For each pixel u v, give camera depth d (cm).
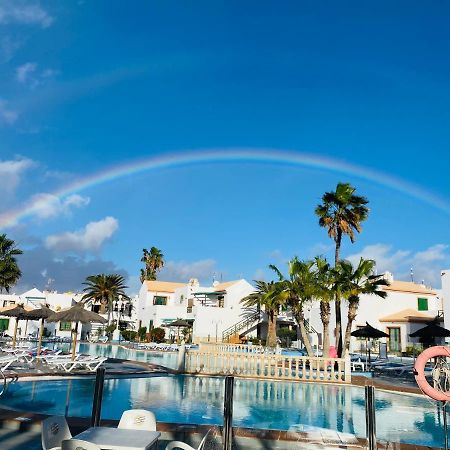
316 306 4897
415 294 4622
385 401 1708
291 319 5322
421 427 1315
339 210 2850
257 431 986
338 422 1361
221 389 1867
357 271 2533
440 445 1109
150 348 4366
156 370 2250
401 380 2219
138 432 618
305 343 2581
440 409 1488
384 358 3403
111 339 5622
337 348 2636
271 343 4422
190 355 2306
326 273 2617
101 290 6750
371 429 831
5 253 5303
